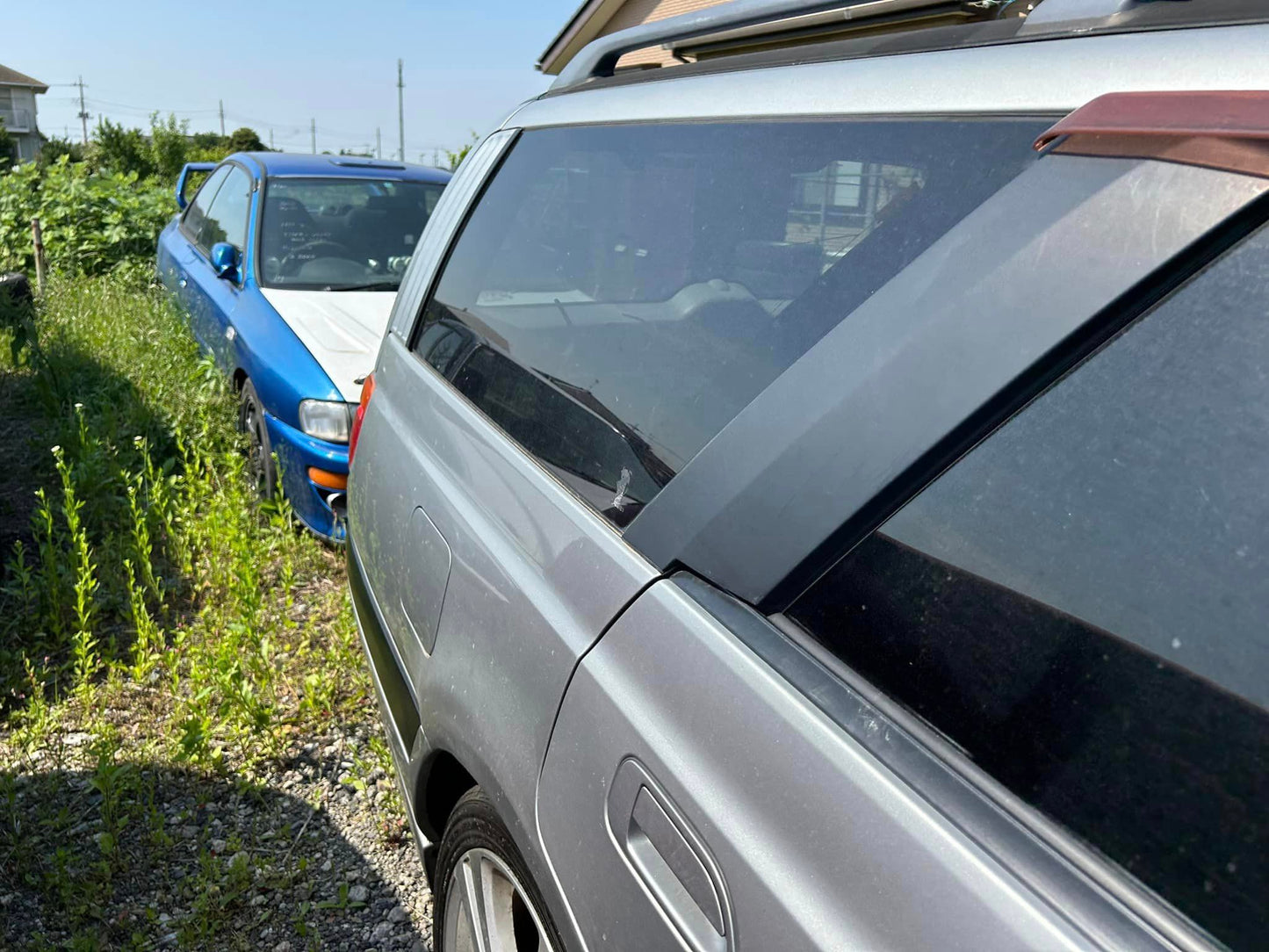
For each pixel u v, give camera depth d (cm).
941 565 105
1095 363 97
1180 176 92
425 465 221
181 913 253
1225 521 86
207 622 375
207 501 450
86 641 336
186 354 622
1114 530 93
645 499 145
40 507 476
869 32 159
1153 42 104
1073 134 104
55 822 276
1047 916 84
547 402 185
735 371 139
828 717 108
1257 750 80
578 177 212
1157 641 88
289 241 573
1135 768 86
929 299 110
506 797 159
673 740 123
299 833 285
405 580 222
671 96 189
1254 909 77
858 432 112
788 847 105
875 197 128
